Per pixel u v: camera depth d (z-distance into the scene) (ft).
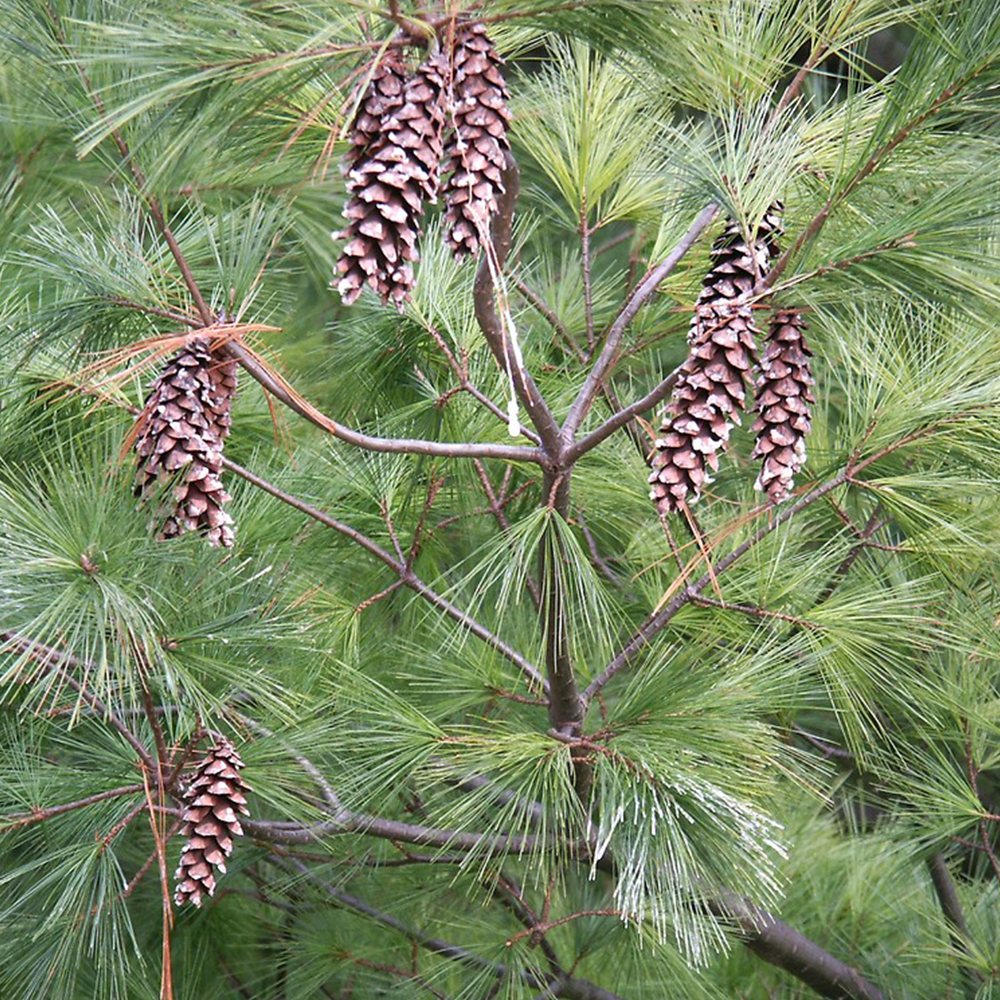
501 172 5.32
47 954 5.91
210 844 5.68
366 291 6.81
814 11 6.07
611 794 5.80
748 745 6.12
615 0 5.25
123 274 5.88
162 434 5.56
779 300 5.63
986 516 6.68
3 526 5.55
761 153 5.84
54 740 6.44
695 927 5.78
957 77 5.56
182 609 5.75
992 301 5.59
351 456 7.00
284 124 5.96
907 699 6.98
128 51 5.27
